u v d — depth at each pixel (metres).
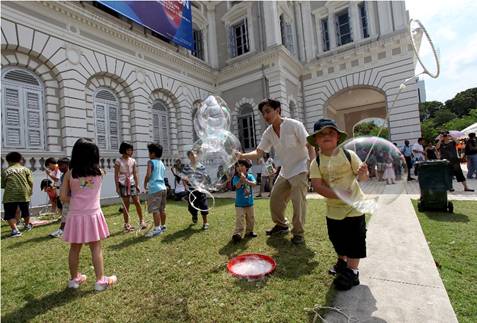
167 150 14.18
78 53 10.34
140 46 12.72
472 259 3.10
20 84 9.07
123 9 11.79
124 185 5.40
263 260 3.31
